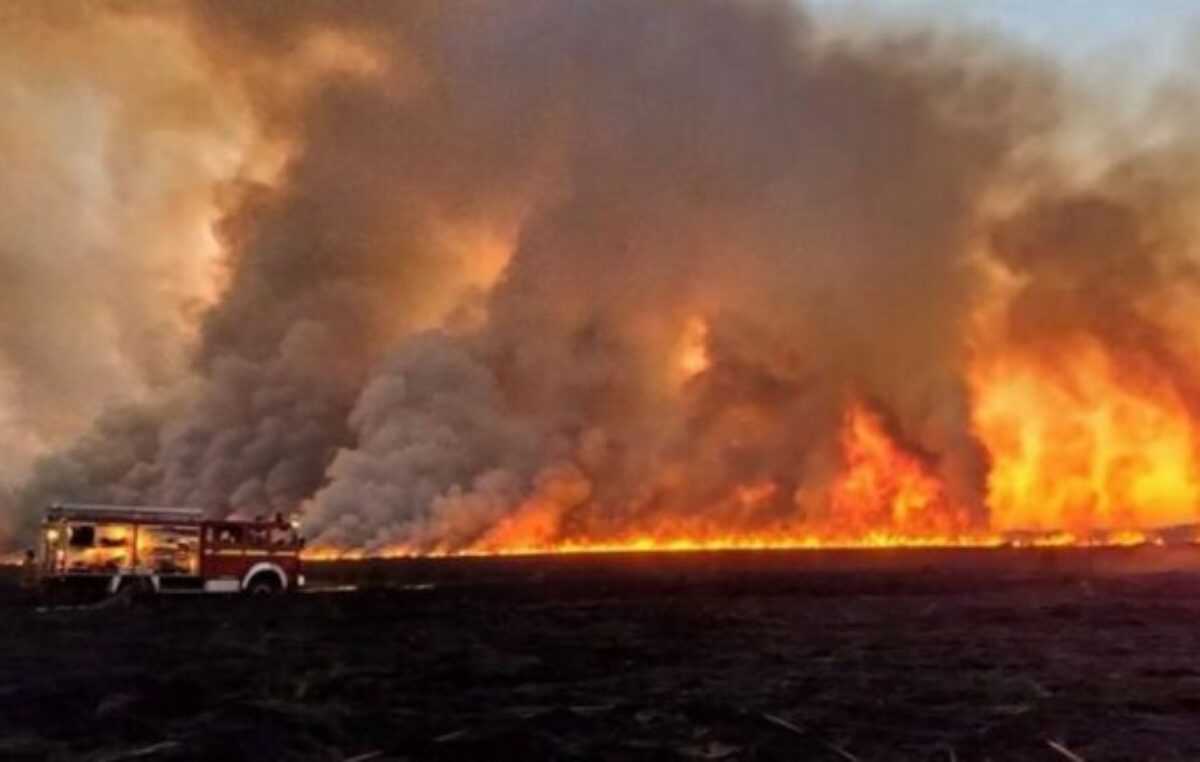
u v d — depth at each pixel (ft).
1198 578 240.53
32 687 90.68
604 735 71.87
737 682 96.17
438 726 75.00
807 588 220.64
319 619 153.17
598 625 148.87
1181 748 67.46
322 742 70.03
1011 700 85.46
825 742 69.46
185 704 83.87
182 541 177.47
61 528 169.48
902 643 125.08
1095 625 142.41
